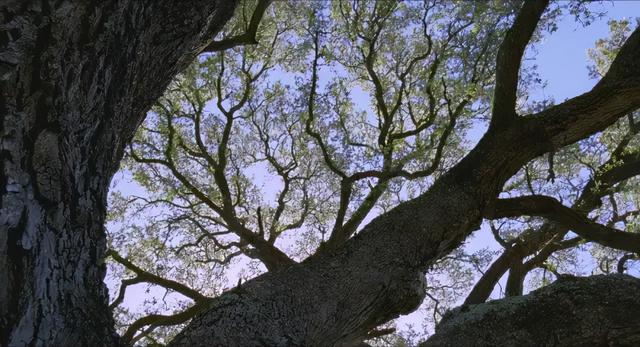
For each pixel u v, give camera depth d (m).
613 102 4.41
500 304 3.23
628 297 3.04
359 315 3.19
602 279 3.15
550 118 4.29
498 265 8.16
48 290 2.42
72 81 2.61
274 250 9.31
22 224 2.38
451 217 3.70
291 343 2.93
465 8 9.40
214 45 6.91
